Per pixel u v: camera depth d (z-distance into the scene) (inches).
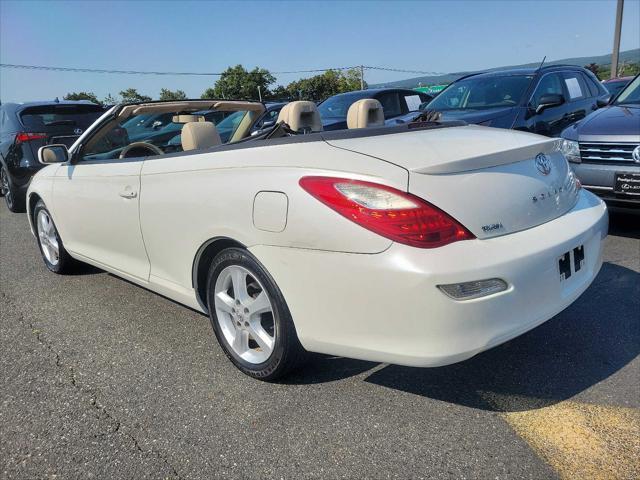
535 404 99.5
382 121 145.9
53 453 91.0
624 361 112.4
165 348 127.0
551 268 91.5
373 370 112.5
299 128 133.4
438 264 81.2
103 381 113.3
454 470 83.6
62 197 161.6
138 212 128.0
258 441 92.0
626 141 180.4
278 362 102.7
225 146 111.3
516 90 266.8
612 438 89.6
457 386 106.0
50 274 187.6
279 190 93.9
